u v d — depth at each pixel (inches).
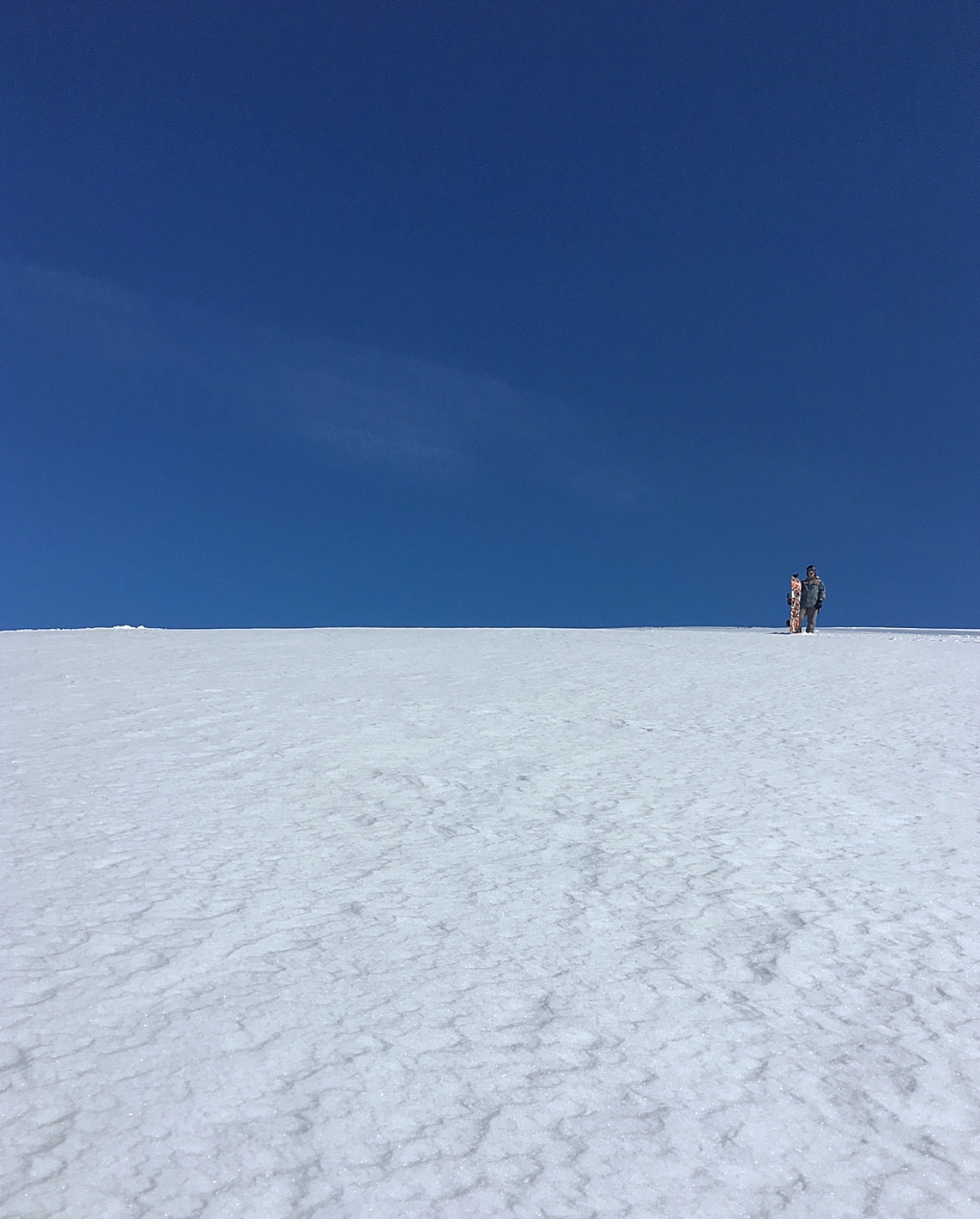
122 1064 168.2
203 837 298.7
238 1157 144.8
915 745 462.0
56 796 341.4
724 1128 157.2
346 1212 134.6
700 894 263.0
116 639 908.6
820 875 280.1
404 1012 191.2
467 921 239.8
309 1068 169.5
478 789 368.5
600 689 628.1
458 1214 135.1
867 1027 192.1
